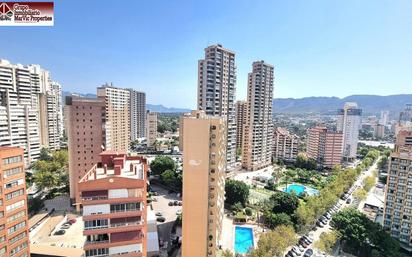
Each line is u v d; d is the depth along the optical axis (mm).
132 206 44719
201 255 60312
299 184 143250
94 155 103938
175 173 127250
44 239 77250
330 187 115125
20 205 57750
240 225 90188
